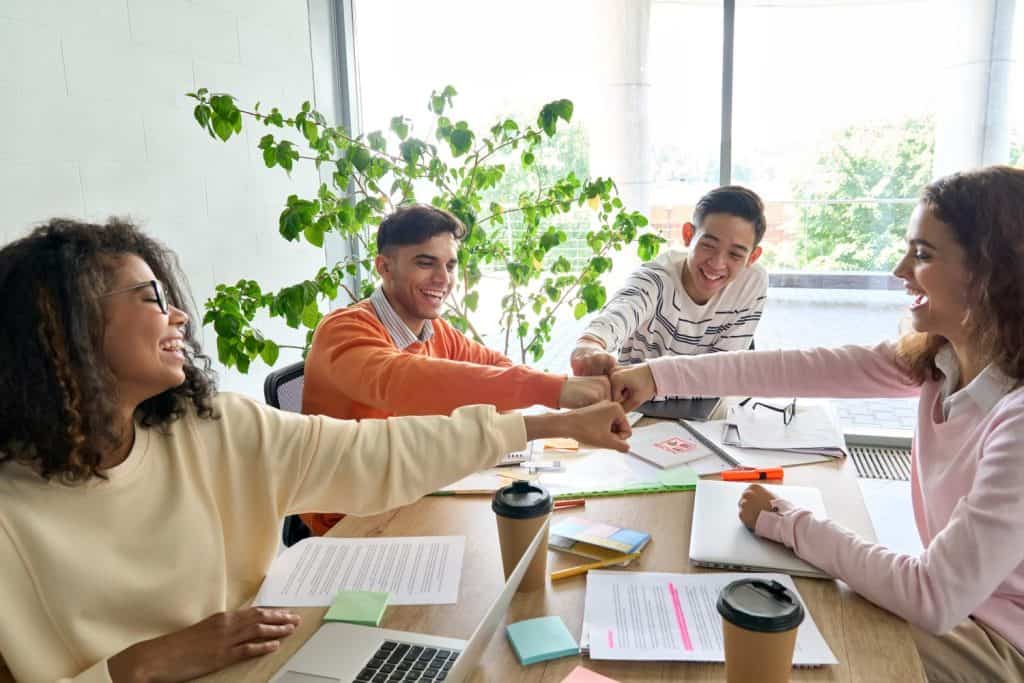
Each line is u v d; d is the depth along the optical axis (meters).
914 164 2.96
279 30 3.11
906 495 2.82
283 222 2.49
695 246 2.11
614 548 1.14
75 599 0.98
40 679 0.97
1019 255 1.15
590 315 3.55
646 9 3.04
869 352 1.59
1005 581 1.15
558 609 1.02
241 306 2.45
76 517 1.00
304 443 1.21
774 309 3.24
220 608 1.12
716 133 3.09
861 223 3.07
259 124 3.02
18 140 2.14
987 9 2.77
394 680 0.88
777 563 1.10
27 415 0.95
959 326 1.26
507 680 0.88
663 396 1.74
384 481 1.22
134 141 2.49
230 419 1.19
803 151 3.05
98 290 0.98
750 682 0.79
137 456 1.07
